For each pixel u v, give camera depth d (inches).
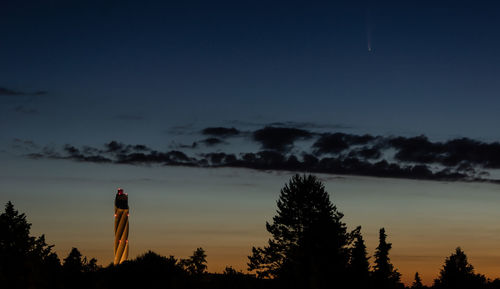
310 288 2461.9
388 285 3486.7
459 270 3476.9
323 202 3034.0
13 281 1534.2
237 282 1861.5
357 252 2994.6
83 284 1587.1
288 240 3029.0
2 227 1859.0
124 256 2694.4
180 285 1700.3
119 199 2716.5
